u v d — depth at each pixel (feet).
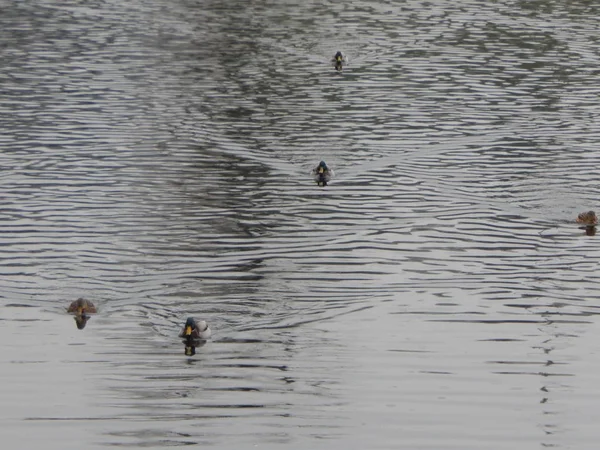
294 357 95.35
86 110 173.47
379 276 112.37
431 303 106.22
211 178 143.13
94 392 89.25
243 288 108.99
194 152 153.69
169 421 84.84
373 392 89.81
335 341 98.27
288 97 184.96
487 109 177.17
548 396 89.10
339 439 82.43
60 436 82.43
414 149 156.25
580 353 96.37
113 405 87.30
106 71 200.23
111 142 157.28
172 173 144.77
